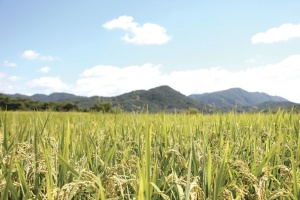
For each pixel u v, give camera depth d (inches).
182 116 292.4
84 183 82.8
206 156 122.8
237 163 104.8
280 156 150.0
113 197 87.0
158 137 176.7
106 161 122.3
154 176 93.8
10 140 159.8
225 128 224.2
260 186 91.9
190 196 82.2
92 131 199.0
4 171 98.9
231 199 87.6
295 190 91.3
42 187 104.2
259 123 223.6
